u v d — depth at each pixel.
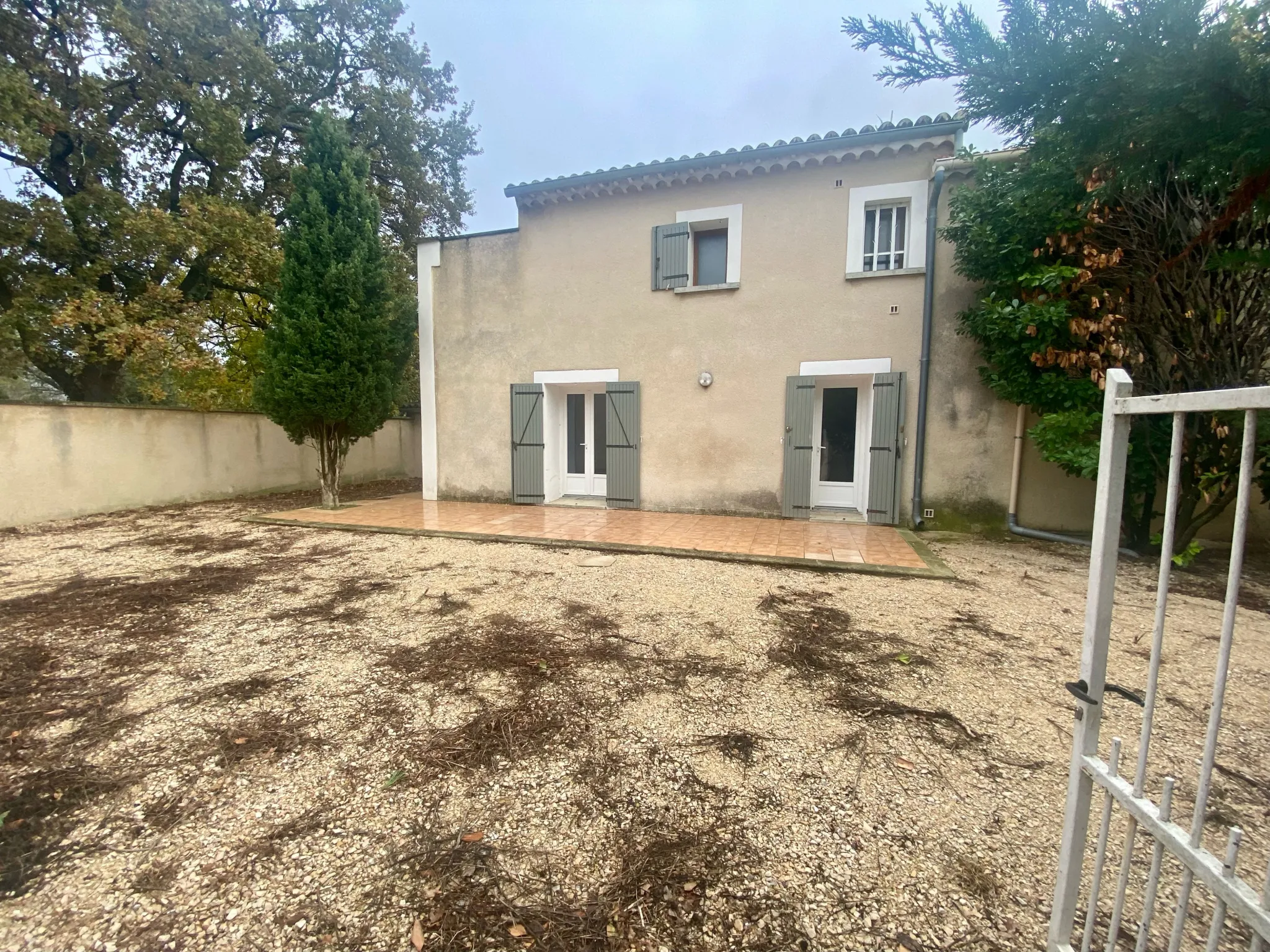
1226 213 1.60
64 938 1.41
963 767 2.11
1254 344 4.60
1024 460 6.51
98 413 8.22
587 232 8.11
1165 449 5.09
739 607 3.94
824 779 2.04
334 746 2.26
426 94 14.27
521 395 8.59
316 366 7.74
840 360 7.02
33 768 2.12
